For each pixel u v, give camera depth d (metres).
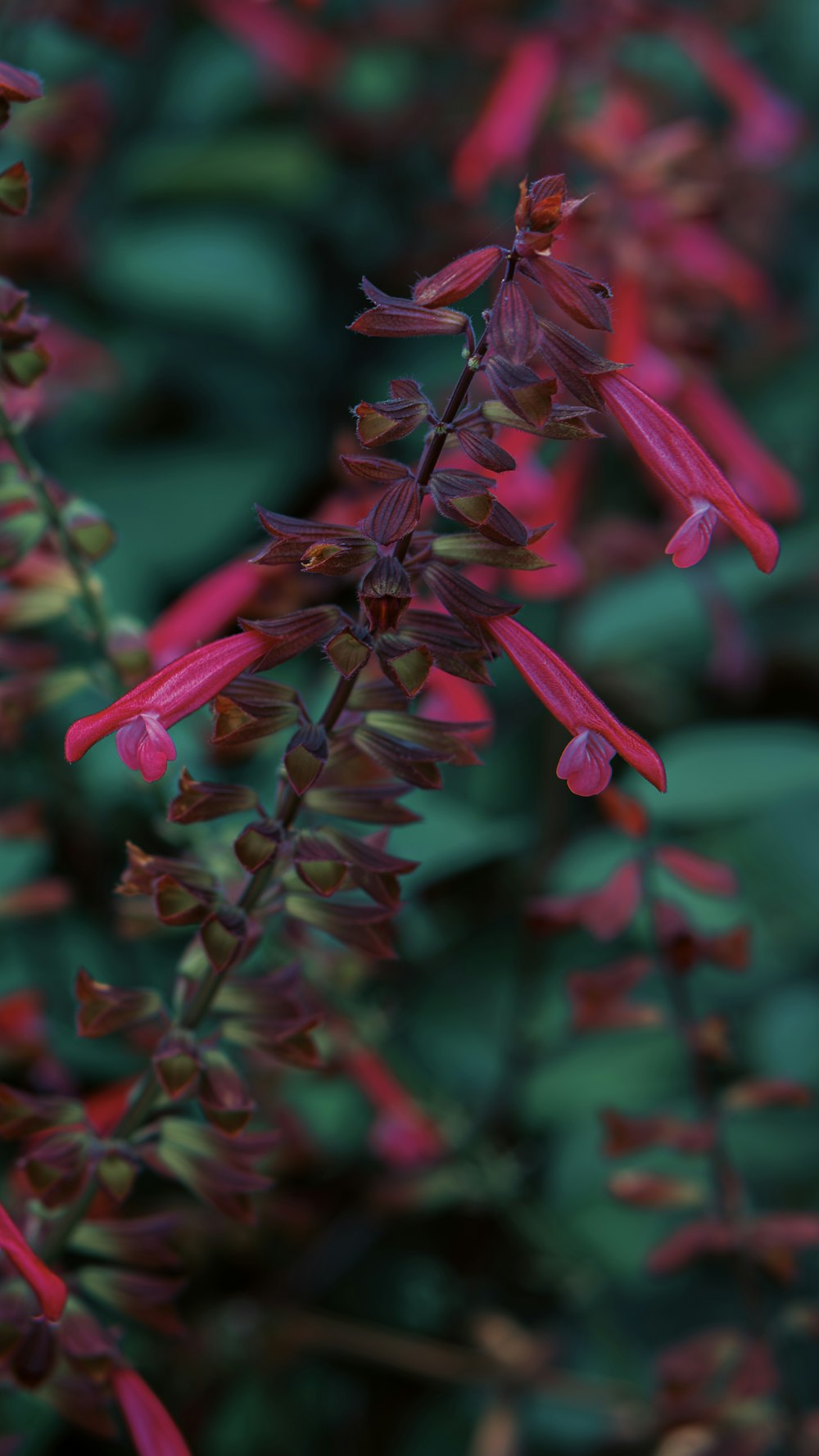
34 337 0.64
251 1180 0.65
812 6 1.36
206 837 0.73
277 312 1.11
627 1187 0.75
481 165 0.87
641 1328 0.93
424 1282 0.95
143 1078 0.65
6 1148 0.83
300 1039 0.64
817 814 1.06
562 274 0.57
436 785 0.60
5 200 0.61
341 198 1.17
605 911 0.71
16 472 0.68
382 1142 0.83
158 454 1.09
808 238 1.28
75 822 0.88
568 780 0.59
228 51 1.19
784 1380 0.75
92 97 0.94
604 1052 0.95
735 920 0.90
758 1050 0.99
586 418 0.59
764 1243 0.74
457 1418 0.92
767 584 0.90
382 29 1.12
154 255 1.10
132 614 1.00
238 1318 0.87
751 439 0.84
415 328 0.57
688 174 1.03
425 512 0.71
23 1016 0.75
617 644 0.89
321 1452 0.89
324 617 0.59
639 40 1.13
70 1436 0.85
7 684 0.70
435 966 0.98
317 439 1.12
